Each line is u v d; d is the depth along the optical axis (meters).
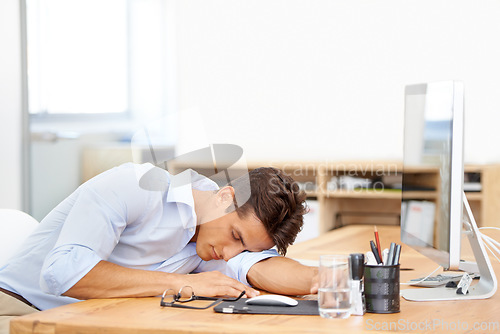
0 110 4.25
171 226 1.57
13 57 4.25
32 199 4.27
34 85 4.29
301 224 1.56
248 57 4.39
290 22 4.36
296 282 1.42
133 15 4.34
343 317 1.19
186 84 4.38
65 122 4.29
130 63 4.33
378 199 4.24
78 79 4.30
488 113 3.91
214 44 4.39
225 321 1.16
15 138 4.26
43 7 4.30
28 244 1.66
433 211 1.39
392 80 4.21
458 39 4.05
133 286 1.40
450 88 1.29
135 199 1.51
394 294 1.25
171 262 1.63
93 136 4.28
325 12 4.32
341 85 4.30
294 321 1.16
